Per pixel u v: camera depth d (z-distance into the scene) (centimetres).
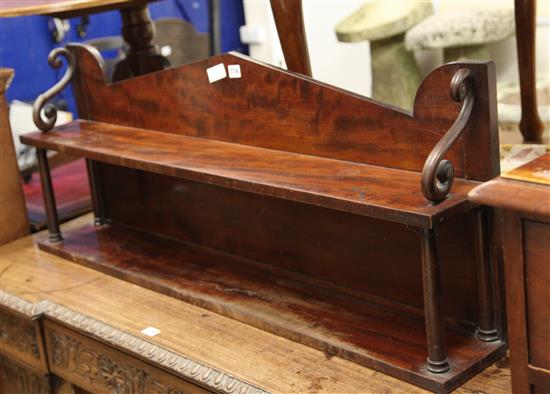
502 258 144
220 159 167
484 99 133
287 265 178
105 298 184
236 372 149
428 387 136
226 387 146
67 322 179
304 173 152
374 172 149
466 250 146
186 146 180
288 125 165
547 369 115
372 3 265
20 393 211
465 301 149
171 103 189
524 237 112
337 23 283
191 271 187
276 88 164
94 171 220
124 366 170
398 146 148
